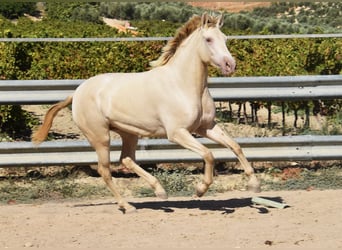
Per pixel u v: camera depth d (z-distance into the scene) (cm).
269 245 732
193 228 810
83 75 1591
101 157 934
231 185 1066
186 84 869
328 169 1119
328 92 1105
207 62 859
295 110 1473
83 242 763
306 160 1090
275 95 1101
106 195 1040
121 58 1620
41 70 1578
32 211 923
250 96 1101
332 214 859
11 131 1422
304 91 1105
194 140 862
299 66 1612
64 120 1617
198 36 866
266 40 1884
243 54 1762
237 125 1552
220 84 1095
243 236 768
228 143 884
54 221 860
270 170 1117
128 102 895
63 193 1041
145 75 899
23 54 1612
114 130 938
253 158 1078
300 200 947
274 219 845
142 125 895
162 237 774
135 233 795
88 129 934
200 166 1143
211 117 888
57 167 1137
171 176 1072
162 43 1675
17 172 1127
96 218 873
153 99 880
